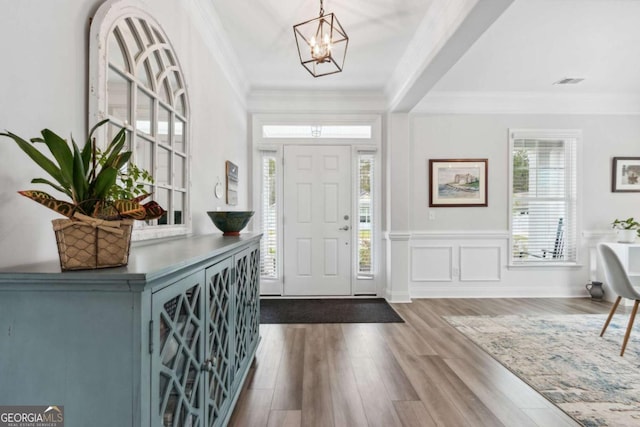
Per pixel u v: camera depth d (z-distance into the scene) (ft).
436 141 14.05
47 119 3.32
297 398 6.14
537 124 14.07
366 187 14.16
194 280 3.75
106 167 2.77
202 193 8.04
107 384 2.56
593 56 10.42
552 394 6.31
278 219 14.06
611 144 14.08
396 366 7.46
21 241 3.05
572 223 14.08
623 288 8.42
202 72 8.02
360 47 10.06
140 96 5.06
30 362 2.56
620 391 6.44
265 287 14.05
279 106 13.85
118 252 2.81
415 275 14.03
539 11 7.98
